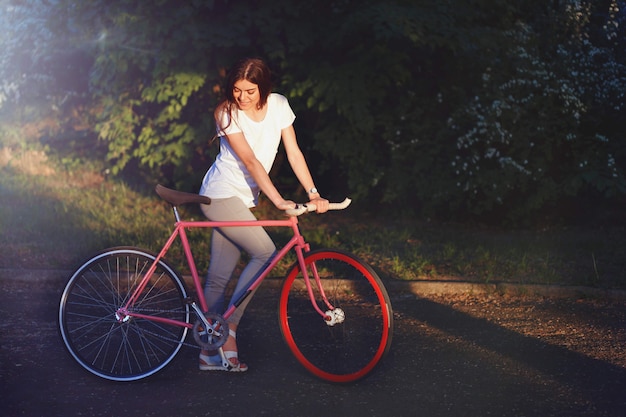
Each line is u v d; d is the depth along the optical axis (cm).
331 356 488
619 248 820
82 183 1080
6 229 830
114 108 996
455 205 923
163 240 801
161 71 929
